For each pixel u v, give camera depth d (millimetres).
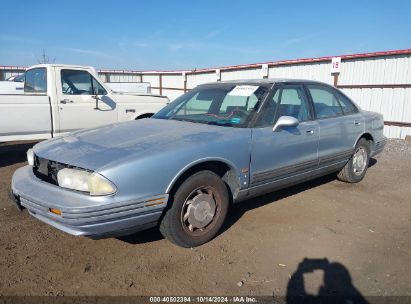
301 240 3652
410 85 10391
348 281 2947
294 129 4211
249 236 3721
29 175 3342
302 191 5215
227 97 4387
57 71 6891
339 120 4969
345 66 11867
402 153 8508
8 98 6340
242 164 3656
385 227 4008
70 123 7125
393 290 2830
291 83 4488
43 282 2879
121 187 2840
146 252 3365
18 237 3643
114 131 3768
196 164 3287
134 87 12617
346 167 5438
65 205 2756
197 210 3383
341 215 4332
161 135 3523
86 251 3377
